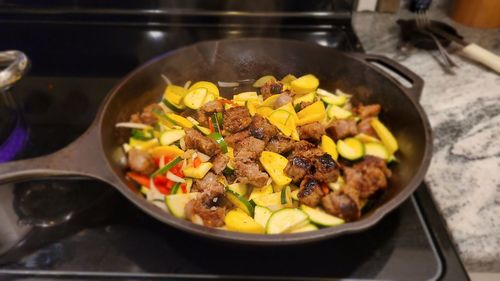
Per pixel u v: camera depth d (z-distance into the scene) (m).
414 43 0.57
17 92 0.49
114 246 0.33
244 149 0.37
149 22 0.59
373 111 0.42
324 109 0.42
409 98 0.39
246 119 0.39
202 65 0.45
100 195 0.37
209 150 0.37
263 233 0.31
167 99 0.43
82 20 0.59
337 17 0.58
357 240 0.33
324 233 0.27
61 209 0.36
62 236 0.34
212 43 0.44
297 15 0.58
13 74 0.41
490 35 0.61
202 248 0.33
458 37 0.57
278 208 0.34
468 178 0.39
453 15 0.64
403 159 0.38
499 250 0.33
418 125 0.37
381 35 0.60
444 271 0.31
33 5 0.58
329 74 0.45
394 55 0.57
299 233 0.28
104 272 0.31
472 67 0.54
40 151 0.42
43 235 0.34
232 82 0.44
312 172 0.36
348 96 0.45
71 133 0.44
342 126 0.41
